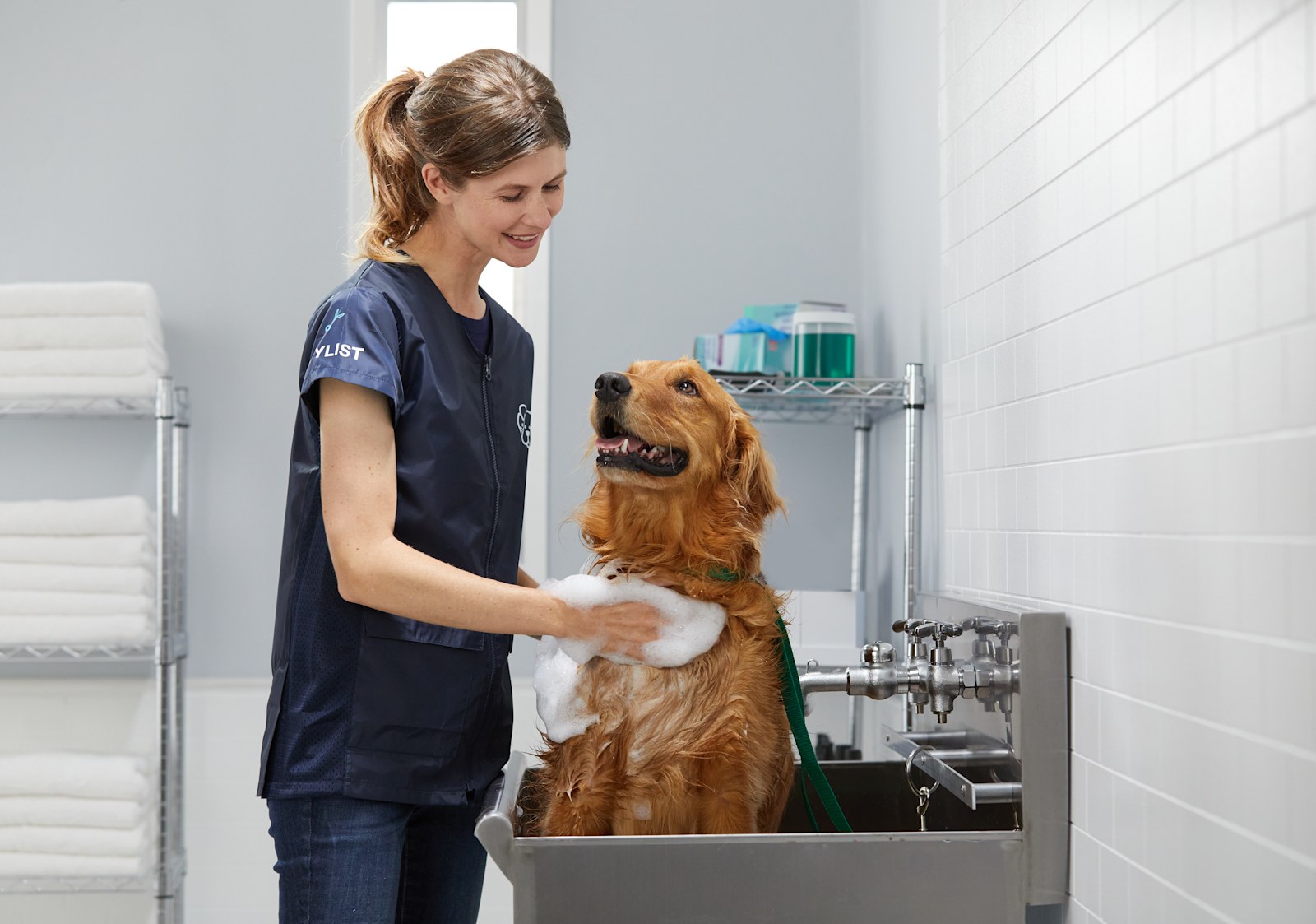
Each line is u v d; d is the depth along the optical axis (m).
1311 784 0.75
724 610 1.23
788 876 1.04
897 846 1.05
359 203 2.44
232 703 2.37
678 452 1.26
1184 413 0.92
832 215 2.47
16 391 2.14
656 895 1.03
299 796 1.18
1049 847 1.14
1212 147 0.87
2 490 2.37
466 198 1.21
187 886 2.34
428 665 1.21
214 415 2.42
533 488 2.40
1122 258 1.03
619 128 2.47
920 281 1.89
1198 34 0.90
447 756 1.24
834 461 2.39
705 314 2.46
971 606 1.31
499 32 2.64
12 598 2.10
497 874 2.32
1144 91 0.99
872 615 2.29
